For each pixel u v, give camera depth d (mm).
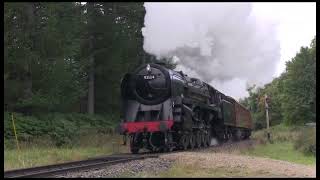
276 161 19016
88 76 37406
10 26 28422
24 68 28312
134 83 24750
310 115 67562
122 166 16328
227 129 37969
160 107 24250
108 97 39562
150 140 23844
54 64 29797
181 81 25609
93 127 33688
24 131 26766
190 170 15523
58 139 27812
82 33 35375
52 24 29891
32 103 28328
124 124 24312
